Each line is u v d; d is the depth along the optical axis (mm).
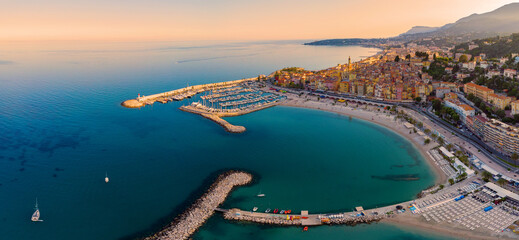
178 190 173625
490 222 138125
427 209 150250
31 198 164500
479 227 135875
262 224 143875
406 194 167625
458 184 171625
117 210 154750
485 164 190375
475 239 129625
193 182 182250
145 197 166500
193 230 139500
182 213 151375
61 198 165000
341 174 192500
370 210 151875
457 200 155625
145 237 135250
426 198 160125
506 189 164000
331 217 146750
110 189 174250
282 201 162250
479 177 177000
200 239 134000
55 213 152000
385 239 132875
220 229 140625
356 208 153500
